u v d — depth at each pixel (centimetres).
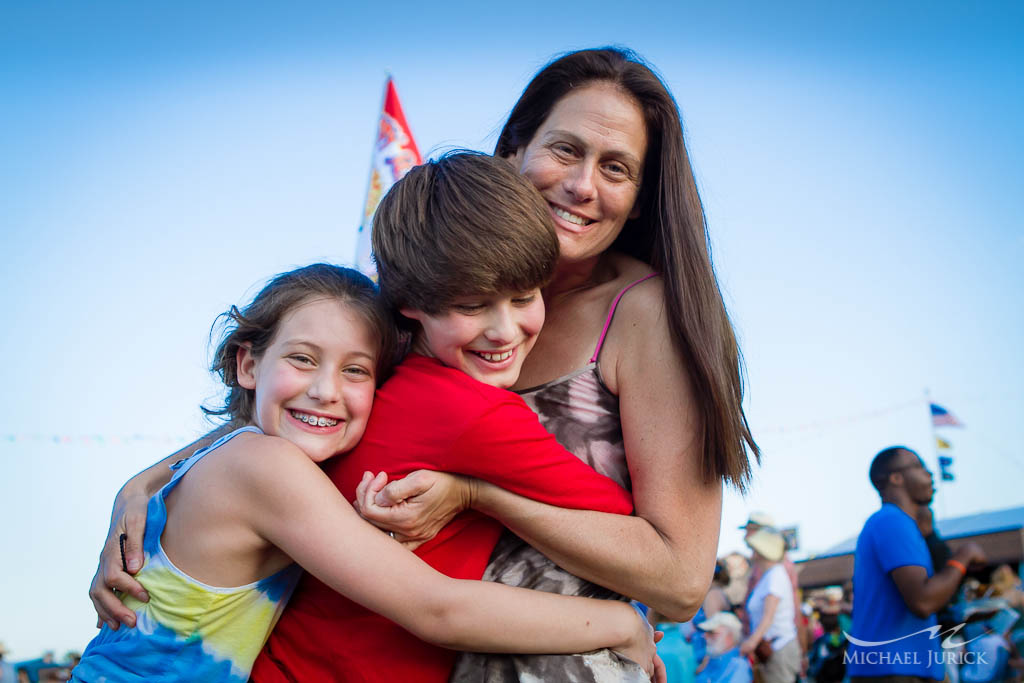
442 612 160
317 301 173
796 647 511
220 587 166
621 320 198
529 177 199
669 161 201
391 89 420
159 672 166
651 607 182
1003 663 460
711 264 198
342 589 160
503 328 172
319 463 182
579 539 171
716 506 188
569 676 166
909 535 366
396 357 186
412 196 176
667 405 188
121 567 174
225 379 187
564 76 204
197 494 169
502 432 167
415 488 163
